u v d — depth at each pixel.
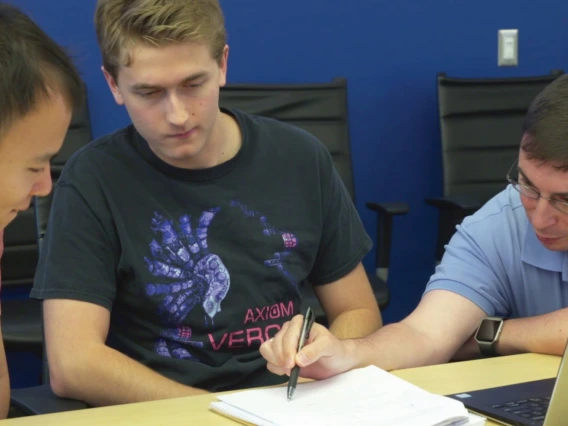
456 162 3.12
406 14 3.34
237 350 1.64
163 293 1.60
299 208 1.71
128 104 1.53
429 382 1.34
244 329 1.64
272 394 1.24
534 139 1.35
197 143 1.54
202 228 1.64
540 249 1.63
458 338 1.59
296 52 3.22
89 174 1.63
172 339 1.62
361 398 1.21
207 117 1.53
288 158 1.73
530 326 1.53
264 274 1.66
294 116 2.88
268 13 3.16
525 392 1.26
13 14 0.95
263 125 1.75
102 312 1.58
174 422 1.16
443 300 1.63
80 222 1.59
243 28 3.13
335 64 3.28
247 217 1.66
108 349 1.53
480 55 3.46
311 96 2.90
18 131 0.92
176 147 1.54
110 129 2.98
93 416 1.18
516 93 3.20
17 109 0.90
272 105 2.85
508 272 1.67
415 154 3.42
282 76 3.21
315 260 1.80
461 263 1.67
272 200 1.70
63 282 1.57
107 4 1.48
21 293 2.84
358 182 3.36
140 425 1.15
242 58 3.15
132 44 1.46
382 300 2.57
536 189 1.40
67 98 0.96
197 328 1.62
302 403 1.20
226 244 1.65
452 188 3.11
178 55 1.46
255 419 1.14
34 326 2.32
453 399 1.21
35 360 2.95
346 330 1.74
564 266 1.62
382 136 3.37
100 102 2.96
